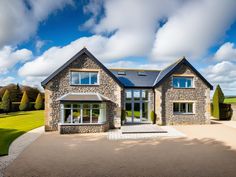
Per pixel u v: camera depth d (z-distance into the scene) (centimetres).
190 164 832
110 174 721
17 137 1494
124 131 1669
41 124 2233
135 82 2242
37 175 715
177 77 2222
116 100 1952
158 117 2131
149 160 895
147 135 1559
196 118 2217
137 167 798
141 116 2242
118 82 1961
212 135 1547
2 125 2161
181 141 1327
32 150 1093
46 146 1195
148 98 2239
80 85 1909
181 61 2209
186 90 2216
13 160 904
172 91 2188
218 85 2841
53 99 1845
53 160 903
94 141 1346
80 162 871
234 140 1352
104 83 1948
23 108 4300
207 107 2247
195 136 1509
